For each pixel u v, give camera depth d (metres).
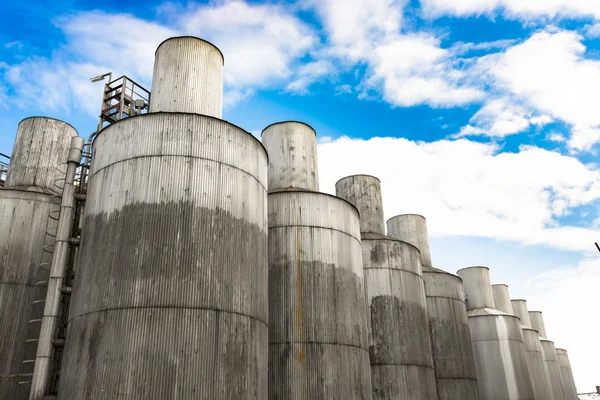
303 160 21.55
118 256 12.77
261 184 15.77
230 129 14.88
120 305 12.21
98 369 11.77
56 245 15.82
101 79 19.61
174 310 12.12
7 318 17.84
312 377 16.88
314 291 18.17
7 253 18.58
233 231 13.82
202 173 13.76
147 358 11.60
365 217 26.75
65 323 15.20
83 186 17.41
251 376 13.01
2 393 16.92
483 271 38.22
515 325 35.31
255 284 14.16
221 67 17.34
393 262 24.78
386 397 22.06
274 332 17.56
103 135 14.91
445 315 29.44
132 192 13.35
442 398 27.34
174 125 14.08
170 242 12.74
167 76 16.08
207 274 12.82
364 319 19.58
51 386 14.39
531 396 33.34
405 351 23.11
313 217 19.34
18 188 20.94
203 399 11.66
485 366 34.09
